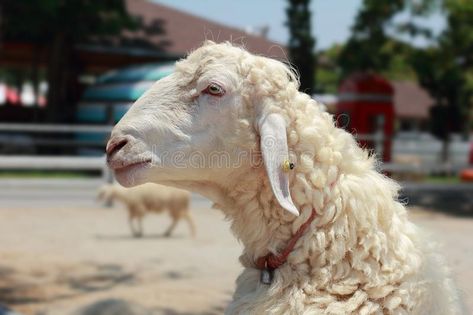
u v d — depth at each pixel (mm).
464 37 20094
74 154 21562
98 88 20500
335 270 2641
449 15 19984
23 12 18844
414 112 41406
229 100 2691
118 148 2723
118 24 19844
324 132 2744
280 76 2725
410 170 17859
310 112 2758
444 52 21016
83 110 20578
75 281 7527
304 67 19812
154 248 9641
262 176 2719
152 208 10672
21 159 14781
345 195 2682
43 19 18969
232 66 2717
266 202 2723
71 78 23297
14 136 21734
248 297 2727
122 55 24062
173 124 2707
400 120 43125
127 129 2707
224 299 6754
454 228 11672
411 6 20125
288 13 19938
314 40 19938
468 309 3047
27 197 14227
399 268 2654
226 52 2756
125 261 8672
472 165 17797
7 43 21703
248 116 2705
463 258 7594
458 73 22438
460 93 24734
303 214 2672
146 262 8633
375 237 2654
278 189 2557
